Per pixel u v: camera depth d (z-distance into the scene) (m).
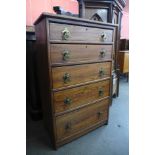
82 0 1.44
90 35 1.08
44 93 1.20
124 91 2.58
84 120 1.28
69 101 1.11
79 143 1.24
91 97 1.26
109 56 1.29
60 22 0.91
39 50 1.13
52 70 0.96
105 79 1.33
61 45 0.95
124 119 1.62
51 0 1.96
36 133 1.39
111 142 1.26
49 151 1.16
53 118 1.07
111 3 1.53
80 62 1.08
